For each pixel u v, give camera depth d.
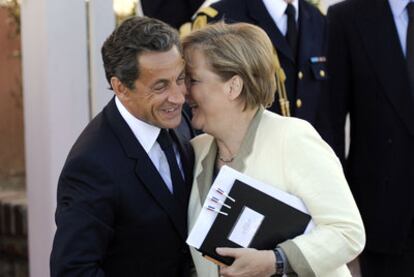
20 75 11.87
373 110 10.34
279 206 6.22
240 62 6.31
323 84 10.16
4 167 12.30
